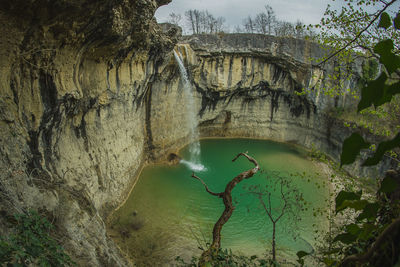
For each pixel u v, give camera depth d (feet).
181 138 91.71
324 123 92.17
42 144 35.78
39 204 27.63
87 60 42.50
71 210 31.45
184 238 49.49
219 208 59.88
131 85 58.23
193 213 57.47
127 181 61.31
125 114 60.44
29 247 15.72
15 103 31.42
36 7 27.48
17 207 23.11
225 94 97.30
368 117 72.49
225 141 104.06
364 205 5.94
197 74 90.27
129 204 57.77
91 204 39.19
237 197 63.57
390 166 60.39
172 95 81.97
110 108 53.47
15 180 26.71
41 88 34.17
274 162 85.61
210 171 77.77
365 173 64.95
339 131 84.58
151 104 74.90
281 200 62.44
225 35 90.53
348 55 40.16
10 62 29.63
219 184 70.38
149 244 46.83
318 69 90.38
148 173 72.49
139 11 42.65
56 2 28.25
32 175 31.76
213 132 107.04
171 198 61.98
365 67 81.76
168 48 65.62
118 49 46.44
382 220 9.10
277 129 106.52
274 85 99.81
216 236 27.09
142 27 47.26
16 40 28.81
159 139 80.18
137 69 58.95
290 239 50.03
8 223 20.66
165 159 81.56
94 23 35.27
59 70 35.53
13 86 31.01
